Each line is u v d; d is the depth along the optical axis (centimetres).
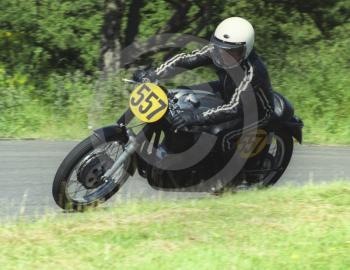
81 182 1355
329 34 4034
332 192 1449
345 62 3656
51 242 1133
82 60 4112
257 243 1140
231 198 1433
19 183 1639
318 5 3822
